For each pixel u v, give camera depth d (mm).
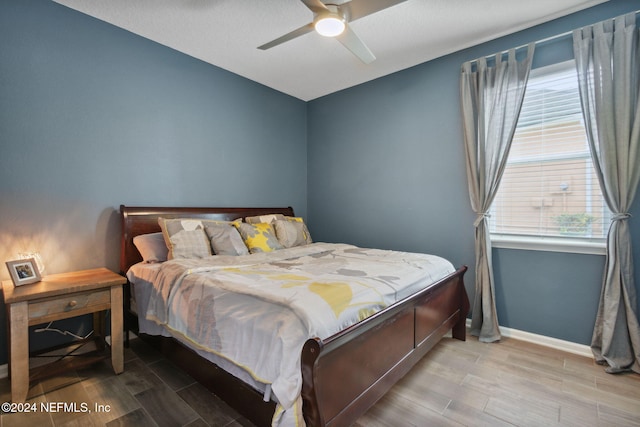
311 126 4262
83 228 2424
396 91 3385
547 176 2557
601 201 2336
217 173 3303
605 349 2168
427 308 2035
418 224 3254
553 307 2504
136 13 2369
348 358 1337
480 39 2727
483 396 1825
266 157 3809
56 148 2281
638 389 1893
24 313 1739
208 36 2693
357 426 1565
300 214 4246
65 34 2301
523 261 2631
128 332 2518
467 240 2930
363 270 2051
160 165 2855
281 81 3648
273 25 2510
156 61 2801
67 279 2076
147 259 2455
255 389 1399
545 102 2549
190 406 1737
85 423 1599
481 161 2711
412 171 3285
